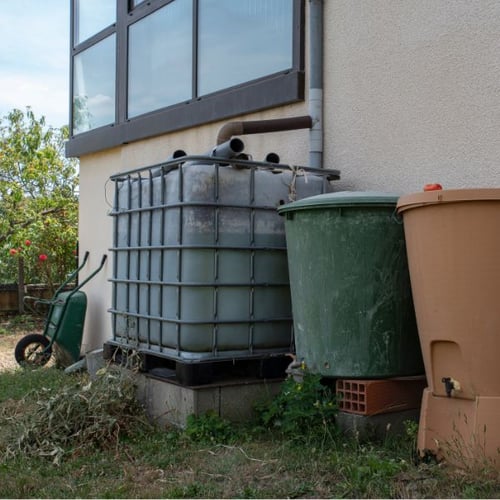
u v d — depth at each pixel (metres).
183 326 4.89
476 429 3.52
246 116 6.62
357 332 4.23
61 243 13.44
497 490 3.31
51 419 4.62
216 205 4.89
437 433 3.74
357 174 5.56
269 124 5.68
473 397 3.58
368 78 5.48
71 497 3.70
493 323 3.52
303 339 4.46
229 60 6.81
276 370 5.03
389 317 4.23
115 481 3.93
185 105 7.36
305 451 4.07
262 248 5.06
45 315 13.39
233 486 3.68
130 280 5.57
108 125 8.96
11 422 5.00
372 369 4.23
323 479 3.66
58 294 8.49
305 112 5.98
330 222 4.24
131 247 5.55
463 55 4.75
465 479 3.42
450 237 3.57
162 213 5.14
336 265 4.25
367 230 4.20
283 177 5.25
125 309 5.71
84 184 9.73
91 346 9.12
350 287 4.23
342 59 5.71
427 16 5.02
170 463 4.14
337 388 4.33
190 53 7.35
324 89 5.86
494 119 4.54
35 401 5.36
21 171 13.95
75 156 9.90
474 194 3.49
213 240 4.89
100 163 9.32
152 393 5.18
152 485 3.81
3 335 11.43
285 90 6.07
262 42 6.41
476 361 3.54
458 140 4.78
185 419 4.78
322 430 4.22
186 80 7.43
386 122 5.32
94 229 9.36
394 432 4.25
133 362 5.35
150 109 8.09
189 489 3.64
